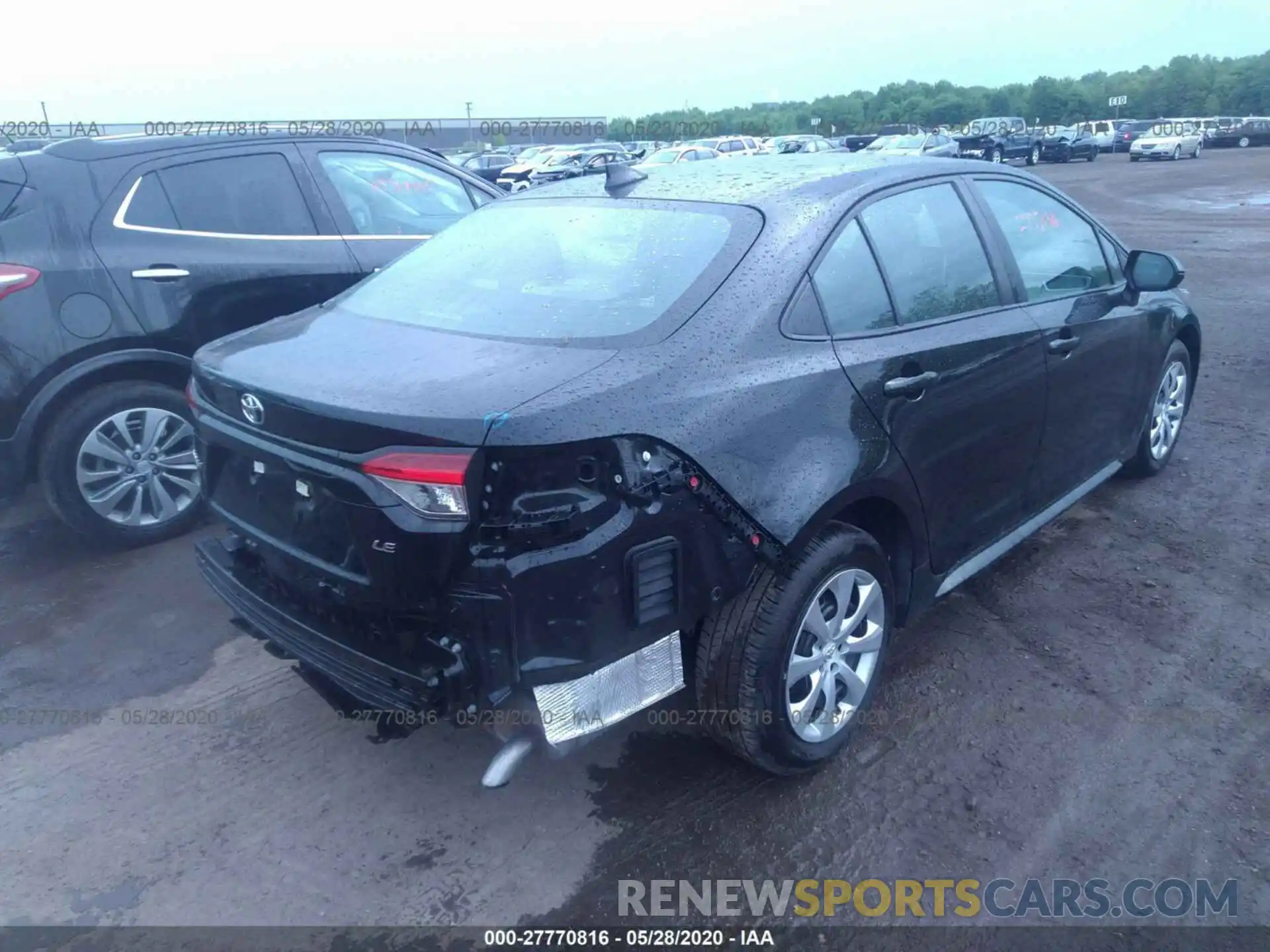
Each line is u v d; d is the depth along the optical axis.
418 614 2.62
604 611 2.60
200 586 4.65
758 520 2.79
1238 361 8.12
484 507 2.48
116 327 4.71
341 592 2.76
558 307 3.08
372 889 2.88
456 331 3.08
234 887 2.89
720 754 3.43
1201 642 4.02
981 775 3.28
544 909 2.80
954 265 3.72
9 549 5.04
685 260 3.10
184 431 5.02
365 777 3.35
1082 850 2.96
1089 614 4.25
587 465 2.54
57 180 4.68
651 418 2.62
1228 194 24.30
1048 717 3.57
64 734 3.58
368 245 5.54
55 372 4.59
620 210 3.50
